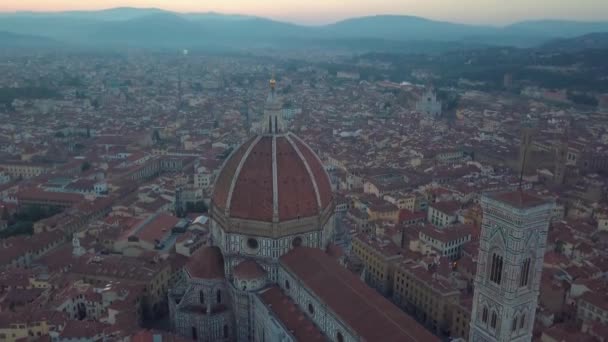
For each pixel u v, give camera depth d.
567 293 192.25
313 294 143.00
